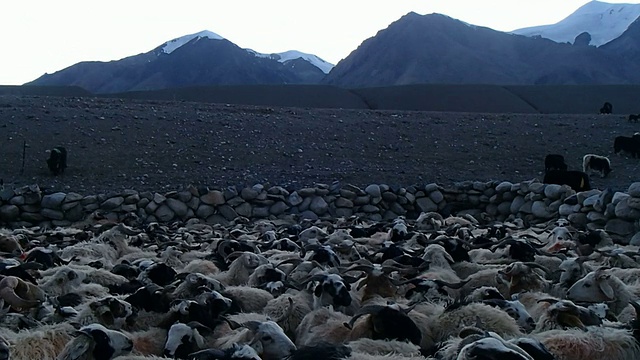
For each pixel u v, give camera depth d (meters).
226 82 178.88
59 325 9.28
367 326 9.08
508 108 75.44
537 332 9.16
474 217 26.88
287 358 8.06
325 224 23.84
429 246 14.07
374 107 75.69
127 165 31.34
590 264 13.95
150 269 12.71
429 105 76.00
